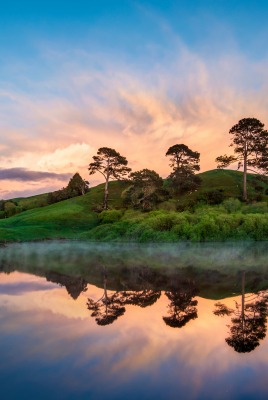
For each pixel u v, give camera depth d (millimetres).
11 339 10250
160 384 7578
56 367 8352
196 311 13609
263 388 7375
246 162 80000
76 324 11766
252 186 92625
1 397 7051
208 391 7258
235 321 12195
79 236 61406
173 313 13305
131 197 76500
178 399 6969
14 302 15172
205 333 10867
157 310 13781
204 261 29938
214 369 8281
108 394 7160
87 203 90875
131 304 14828
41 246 48469
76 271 24938
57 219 76000
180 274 23094
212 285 19125
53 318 12500
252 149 78938
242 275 22344
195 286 18906
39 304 14789
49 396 7078
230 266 26547
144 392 7238
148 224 54125
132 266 27281
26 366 8398
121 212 73562
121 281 20781
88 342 10016
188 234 51094
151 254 36531
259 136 79312
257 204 66062
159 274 23203
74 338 10328
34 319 12375
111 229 58875
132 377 7859
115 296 16547
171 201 77750
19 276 22906
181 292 17391
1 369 8266
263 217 52469
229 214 55500
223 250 40094
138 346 9703
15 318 12500
